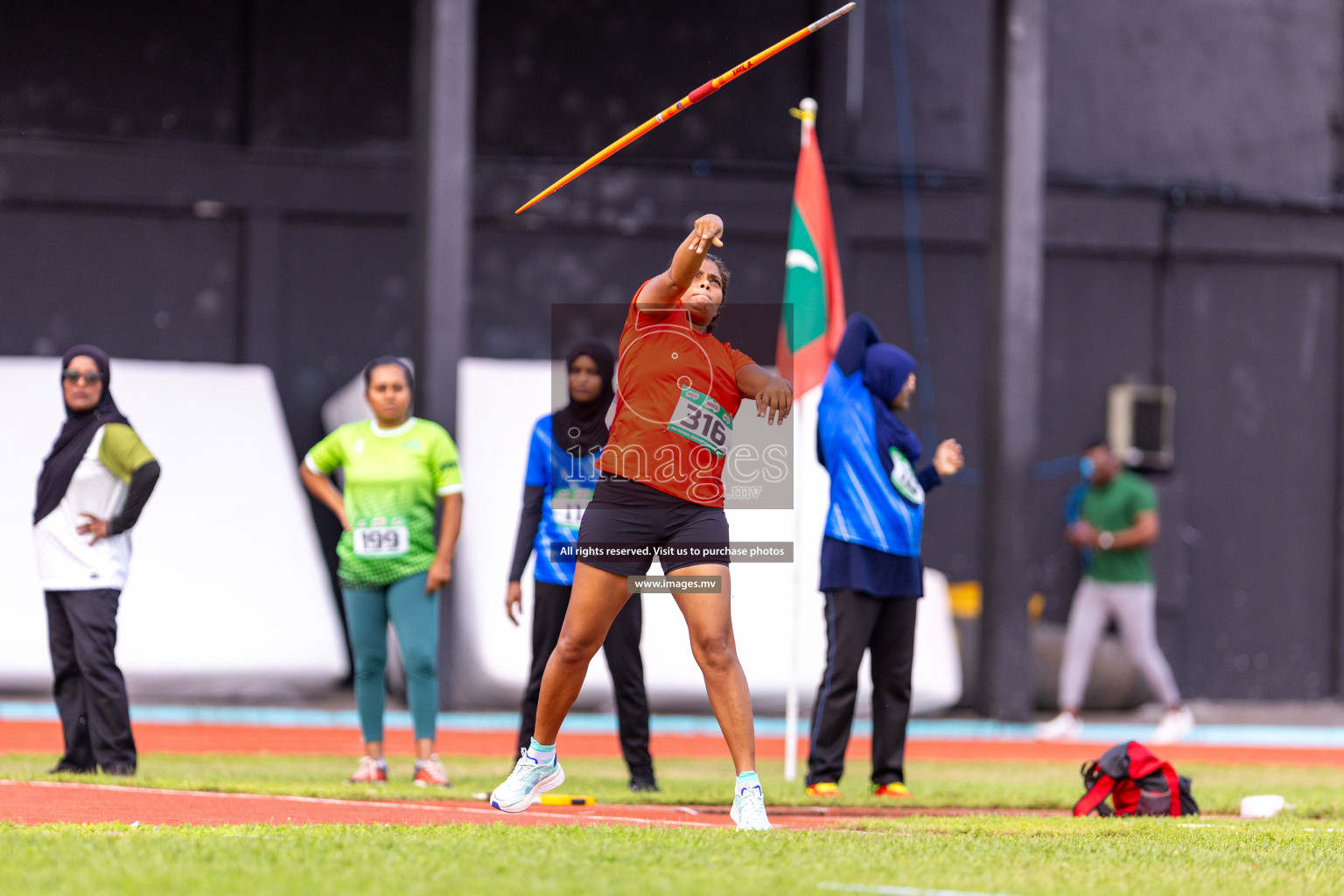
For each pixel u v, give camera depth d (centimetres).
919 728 4028
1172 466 5234
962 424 5106
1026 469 4191
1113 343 5212
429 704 2283
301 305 4850
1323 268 5366
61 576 2202
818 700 2272
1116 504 4025
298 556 4344
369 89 4906
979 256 5134
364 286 4891
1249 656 5222
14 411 4306
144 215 4781
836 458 2295
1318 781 2752
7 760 2491
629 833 1390
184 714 3822
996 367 4212
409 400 2322
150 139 4775
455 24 3966
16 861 1121
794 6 5084
